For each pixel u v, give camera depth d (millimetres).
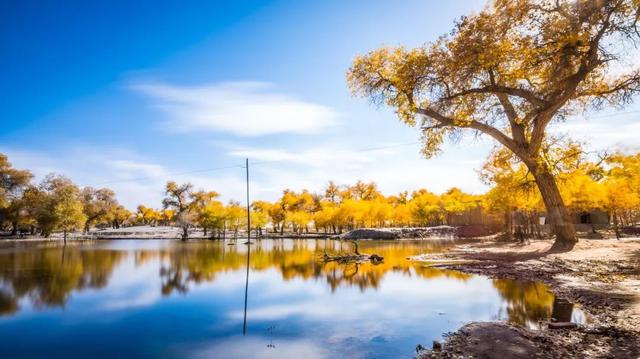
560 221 26000
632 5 17234
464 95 23719
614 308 11250
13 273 23266
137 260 31297
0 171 89562
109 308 13422
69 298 15297
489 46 19016
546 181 26141
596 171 44969
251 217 85438
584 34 17688
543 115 23547
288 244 54531
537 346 8188
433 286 16688
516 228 45750
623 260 19359
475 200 83188
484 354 7828
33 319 11938
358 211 84500
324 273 21781
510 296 14141
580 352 7793
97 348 9078
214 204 83062
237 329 10547
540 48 18516
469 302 13406
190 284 18500
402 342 9172
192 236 90750
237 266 26016
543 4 19266
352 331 10188
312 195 114625
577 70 21484
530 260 22531
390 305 13266
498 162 32812
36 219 81438
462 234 66125
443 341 9156
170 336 9977
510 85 22812
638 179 33438
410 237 68375
